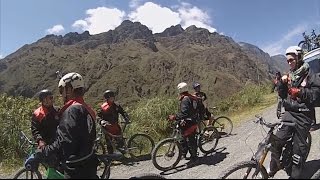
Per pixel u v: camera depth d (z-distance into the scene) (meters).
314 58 6.38
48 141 3.71
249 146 5.39
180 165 5.05
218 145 5.79
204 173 4.57
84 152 2.68
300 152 3.49
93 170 2.73
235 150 5.34
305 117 3.54
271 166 3.47
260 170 3.23
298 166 3.49
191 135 5.04
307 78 3.62
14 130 6.05
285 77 3.75
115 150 5.57
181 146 5.01
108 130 5.51
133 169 5.17
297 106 3.54
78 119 2.66
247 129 6.57
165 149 5.04
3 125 6.13
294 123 3.49
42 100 3.72
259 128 6.38
